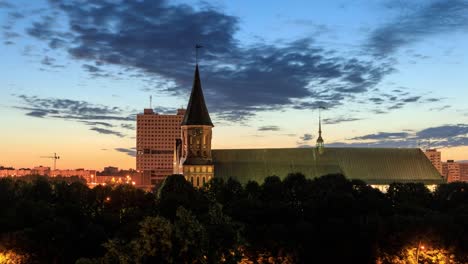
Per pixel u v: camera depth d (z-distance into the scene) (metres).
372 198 163.88
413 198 181.75
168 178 167.75
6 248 119.75
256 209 149.50
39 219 135.25
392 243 142.00
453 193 186.00
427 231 140.88
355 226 144.50
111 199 162.75
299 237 141.12
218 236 86.81
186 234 83.00
